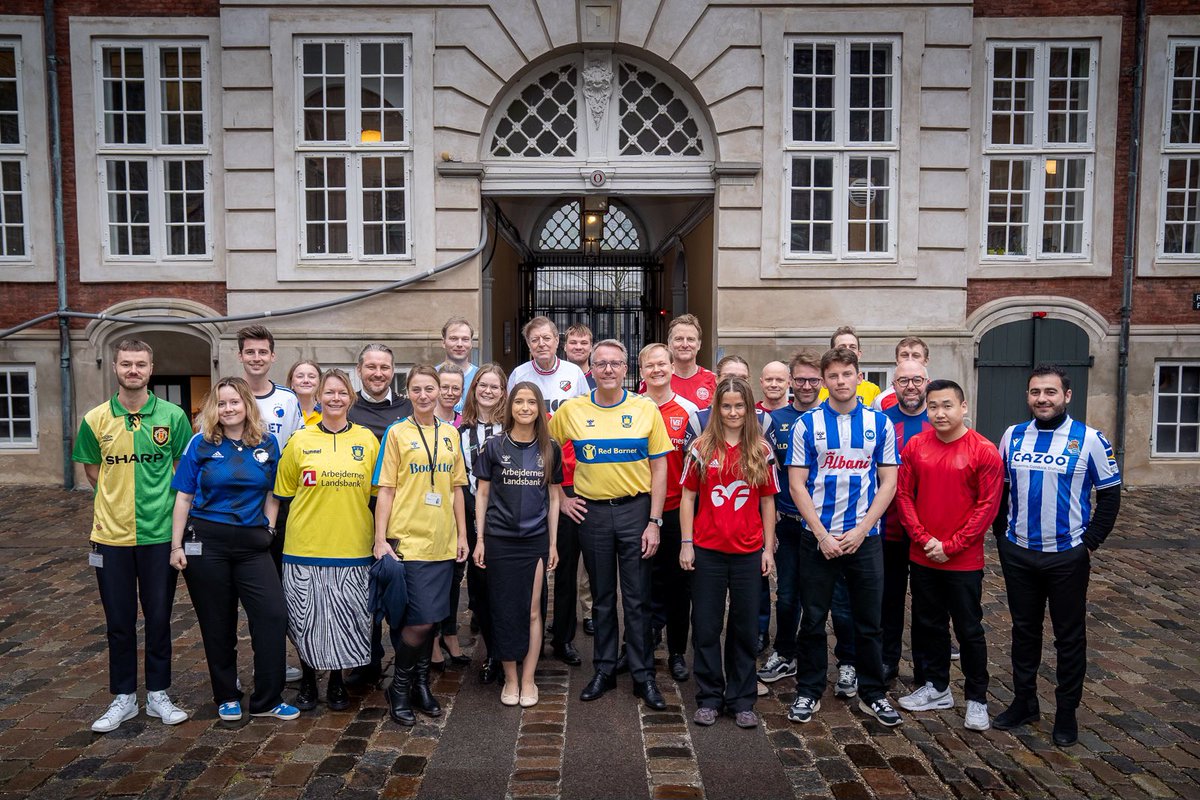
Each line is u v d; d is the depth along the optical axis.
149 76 10.45
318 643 4.43
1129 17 10.41
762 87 10.15
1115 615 6.16
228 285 10.30
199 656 5.43
